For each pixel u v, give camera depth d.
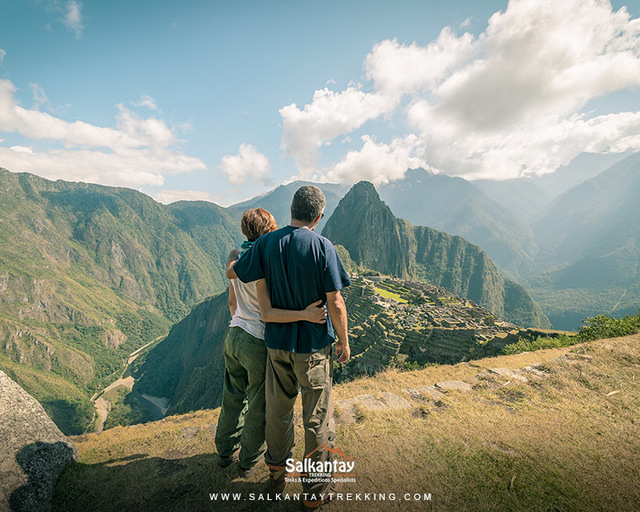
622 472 3.04
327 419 2.65
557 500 2.64
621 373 5.85
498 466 3.07
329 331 2.66
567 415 4.33
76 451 3.29
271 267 2.56
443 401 4.89
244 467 2.98
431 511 2.52
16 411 2.93
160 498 2.73
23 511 2.41
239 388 3.15
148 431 4.69
